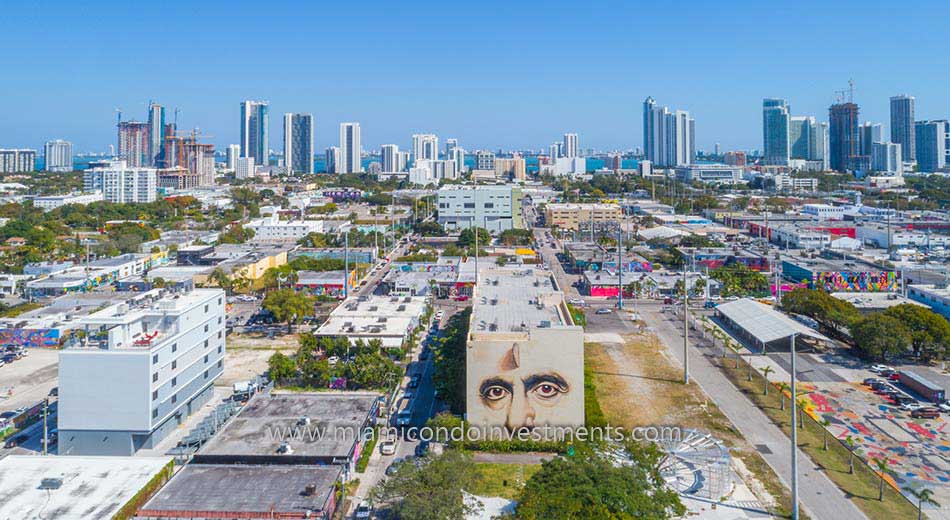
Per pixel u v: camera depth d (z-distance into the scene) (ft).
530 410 295.28
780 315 470.80
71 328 453.99
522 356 295.07
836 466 270.26
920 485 254.68
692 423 313.12
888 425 311.68
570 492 214.28
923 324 409.28
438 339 452.76
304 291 613.11
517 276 456.45
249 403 313.12
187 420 325.42
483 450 288.10
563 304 357.82
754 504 240.73
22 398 354.54
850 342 450.71
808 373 387.55
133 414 288.92
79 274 635.66
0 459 253.85
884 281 590.96
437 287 620.49
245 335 479.82
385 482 234.17
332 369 368.48
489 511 233.96
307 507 220.84
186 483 238.27
